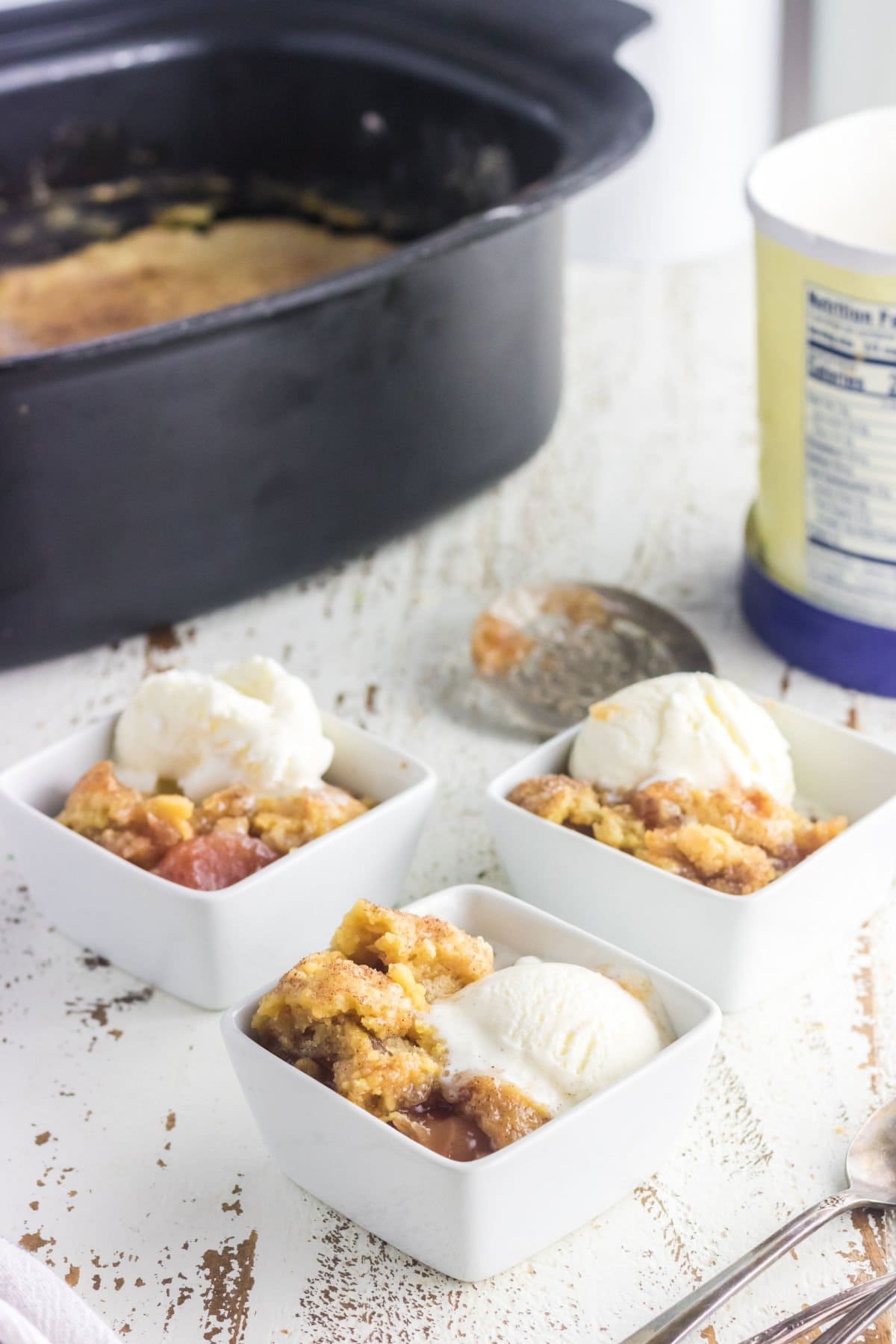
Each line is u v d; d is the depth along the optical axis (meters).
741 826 1.02
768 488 1.15
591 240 1.85
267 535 1.17
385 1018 0.95
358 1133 0.93
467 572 1.24
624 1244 0.96
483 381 1.21
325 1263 0.95
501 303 1.20
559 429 1.34
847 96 1.91
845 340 1.08
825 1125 0.99
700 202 1.84
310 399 1.15
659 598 1.21
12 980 1.05
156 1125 1.00
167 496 1.14
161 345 1.10
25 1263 0.93
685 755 1.03
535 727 1.13
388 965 0.96
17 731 1.15
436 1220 0.93
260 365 1.13
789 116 1.97
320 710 1.06
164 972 1.03
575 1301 0.94
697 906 1.00
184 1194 0.97
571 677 1.15
